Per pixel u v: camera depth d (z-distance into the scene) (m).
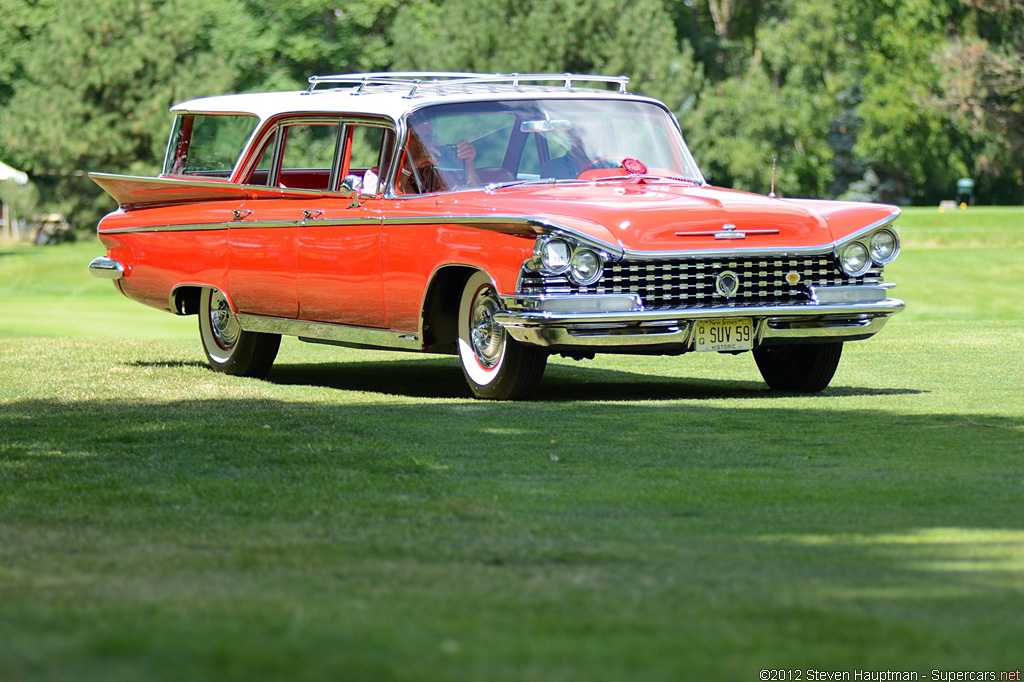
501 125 25.25
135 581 9.96
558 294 21.61
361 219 25.00
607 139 25.84
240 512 13.67
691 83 121.75
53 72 105.88
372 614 8.71
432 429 19.33
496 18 112.81
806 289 22.91
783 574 10.20
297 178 28.00
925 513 13.30
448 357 33.88
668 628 8.36
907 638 8.17
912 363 27.91
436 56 112.62
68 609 8.72
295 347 36.22
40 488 15.12
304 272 26.42
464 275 24.00
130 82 105.88
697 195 23.53
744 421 19.95
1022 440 18.02
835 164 195.38
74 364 30.02
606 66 114.12
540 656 7.64
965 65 148.12
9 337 40.31
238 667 7.16
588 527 12.67
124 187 30.70
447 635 8.13
